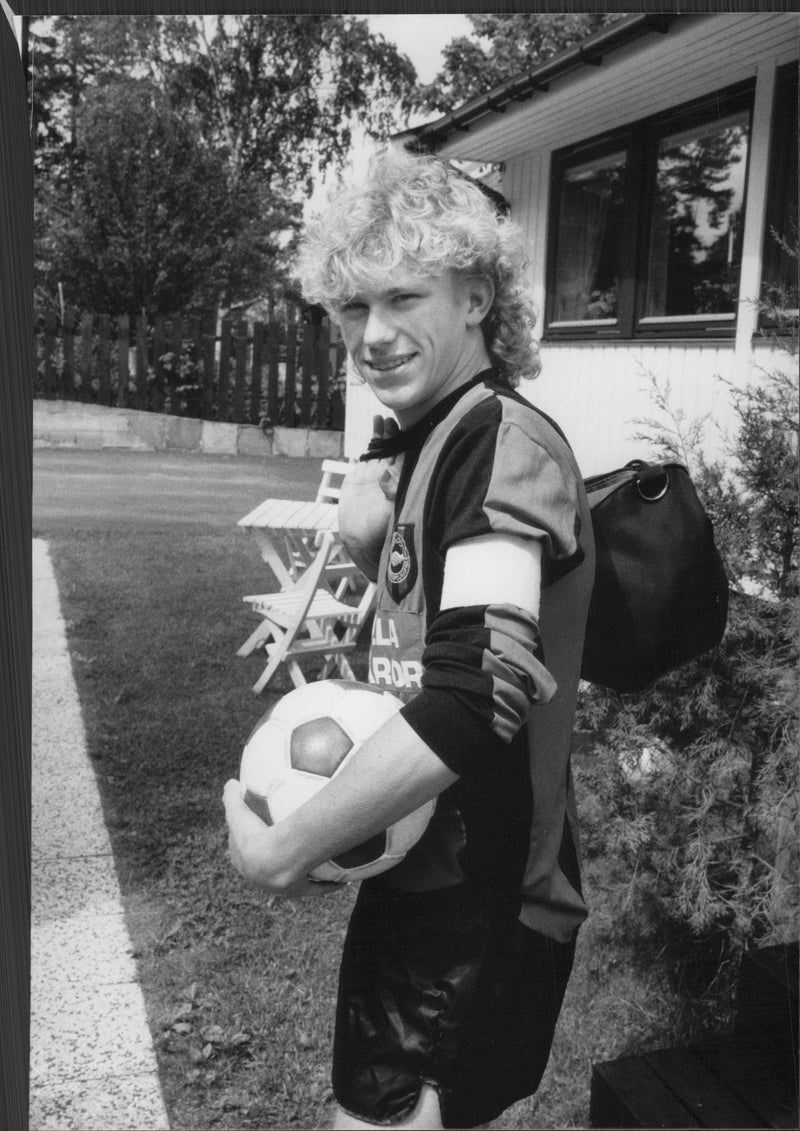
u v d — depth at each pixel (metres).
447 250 1.21
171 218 8.40
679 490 1.44
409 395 1.28
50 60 8.31
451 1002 1.34
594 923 2.98
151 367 8.12
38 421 7.92
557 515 1.16
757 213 4.11
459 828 1.33
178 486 7.21
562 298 5.84
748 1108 2.06
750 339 4.10
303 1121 2.31
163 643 4.96
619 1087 2.15
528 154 6.14
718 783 2.58
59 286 8.26
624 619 1.42
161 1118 2.27
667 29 3.94
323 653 4.65
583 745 2.79
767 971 2.22
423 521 1.23
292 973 2.79
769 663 2.55
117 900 3.05
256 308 8.61
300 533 5.01
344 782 1.13
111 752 3.92
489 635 1.09
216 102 8.74
